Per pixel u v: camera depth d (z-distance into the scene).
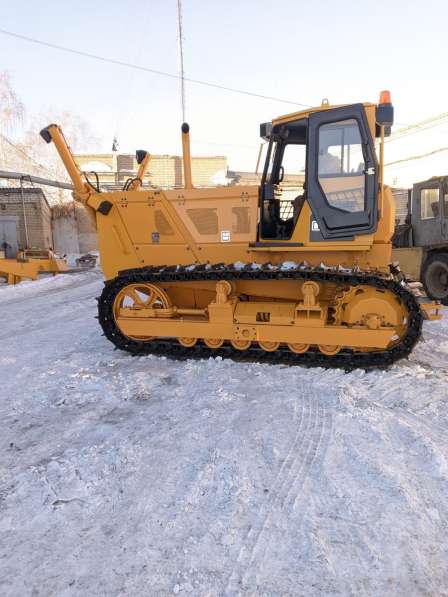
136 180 6.05
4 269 14.12
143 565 2.15
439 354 5.48
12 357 5.69
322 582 2.02
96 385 4.48
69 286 13.88
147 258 5.52
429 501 2.56
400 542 2.25
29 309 9.81
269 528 2.37
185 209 5.33
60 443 3.34
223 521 2.43
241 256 5.21
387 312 4.68
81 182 5.62
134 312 5.41
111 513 2.53
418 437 3.23
